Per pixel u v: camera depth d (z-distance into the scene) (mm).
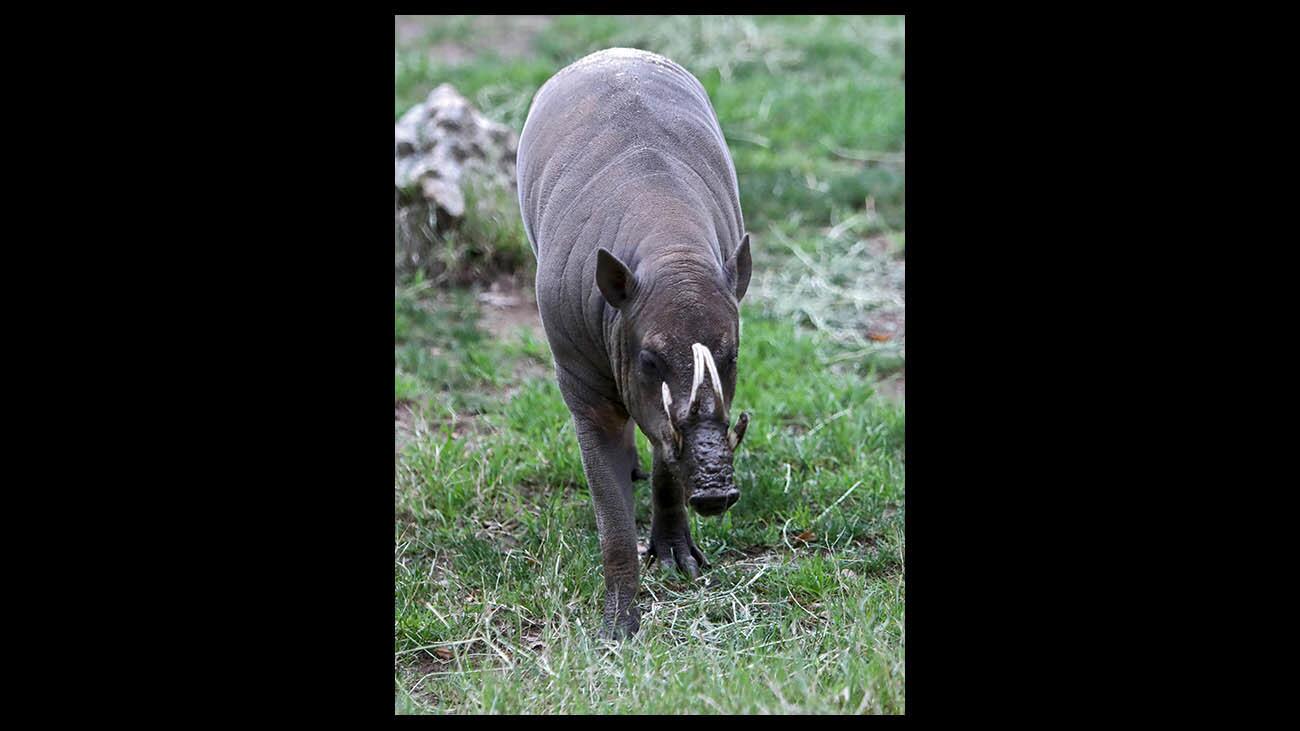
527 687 7660
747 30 21578
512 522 10047
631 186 8180
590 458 8406
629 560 8352
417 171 14469
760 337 12891
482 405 12023
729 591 8828
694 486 6887
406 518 10047
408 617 8609
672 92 9008
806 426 11445
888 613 8180
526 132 9422
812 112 18766
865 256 15117
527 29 22219
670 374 7289
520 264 14688
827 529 9562
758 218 15922
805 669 7492
